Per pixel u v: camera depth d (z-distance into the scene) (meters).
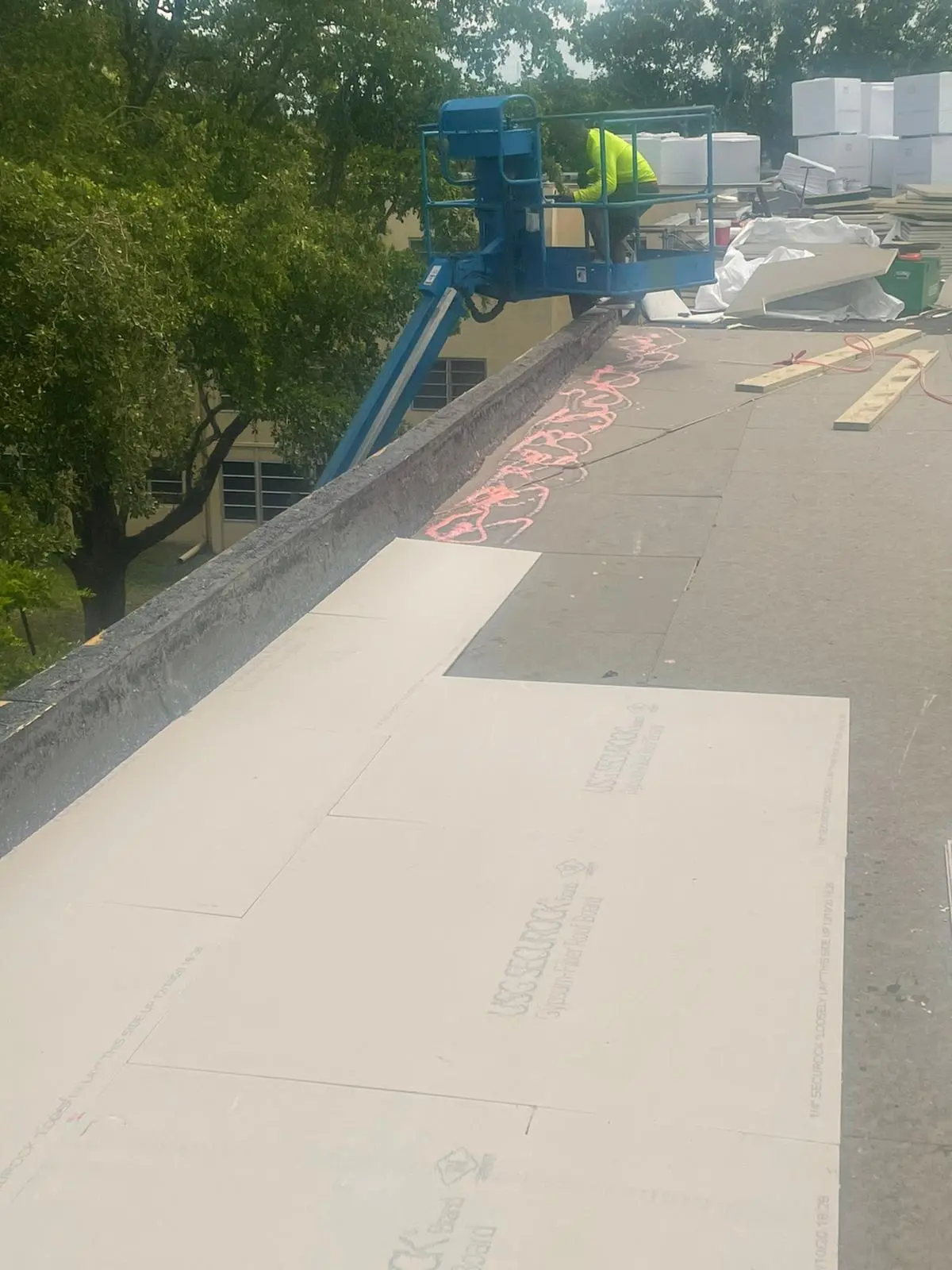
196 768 4.34
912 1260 2.36
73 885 3.66
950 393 8.95
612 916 3.39
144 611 4.82
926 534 6.18
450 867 3.67
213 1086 2.84
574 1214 2.45
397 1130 2.68
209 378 17.78
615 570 6.00
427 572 6.11
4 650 14.38
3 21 14.94
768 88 49.78
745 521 6.54
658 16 49.38
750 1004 3.02
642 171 10.76
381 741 4.46
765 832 3.75
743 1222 2.42
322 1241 2.42
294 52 18.89
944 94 18.78
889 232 14.65
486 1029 2.99
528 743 4.39
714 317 12.05
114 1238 2.44
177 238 14.42
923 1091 2.76
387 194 20.20
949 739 4.23
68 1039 3.02
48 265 12.32
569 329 10.63
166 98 17.98
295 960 3.29
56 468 14.28
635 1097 2.74
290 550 5.55
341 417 17.53
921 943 3.23
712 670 4.88
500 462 7.82
